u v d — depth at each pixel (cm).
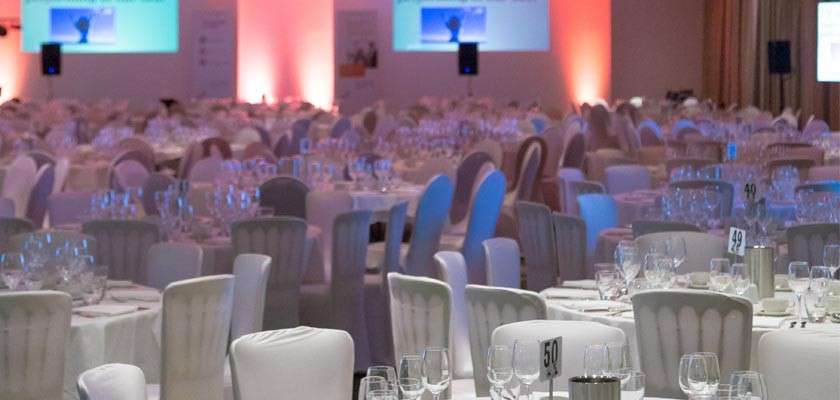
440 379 372
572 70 2856
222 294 564
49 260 633
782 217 973
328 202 995
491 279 682
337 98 2867
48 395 536
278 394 441
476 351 543
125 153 1372
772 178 1088
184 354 554
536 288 902
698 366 359
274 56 2945
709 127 1886
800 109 2420
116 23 2875
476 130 1786
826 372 406
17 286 614
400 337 571
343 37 2861
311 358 447
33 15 2867
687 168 1134
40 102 2614
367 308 881
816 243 762
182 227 897
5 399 527
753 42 2609
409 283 560
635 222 784
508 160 1553
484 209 995
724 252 706
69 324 539
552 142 1620
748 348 496
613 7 2920
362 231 864
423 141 1579
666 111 2439
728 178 1102
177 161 1812
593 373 347
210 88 2886
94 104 2641
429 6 2845
